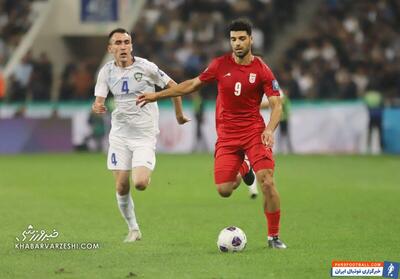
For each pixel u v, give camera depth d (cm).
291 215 4106
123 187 3312
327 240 3322
